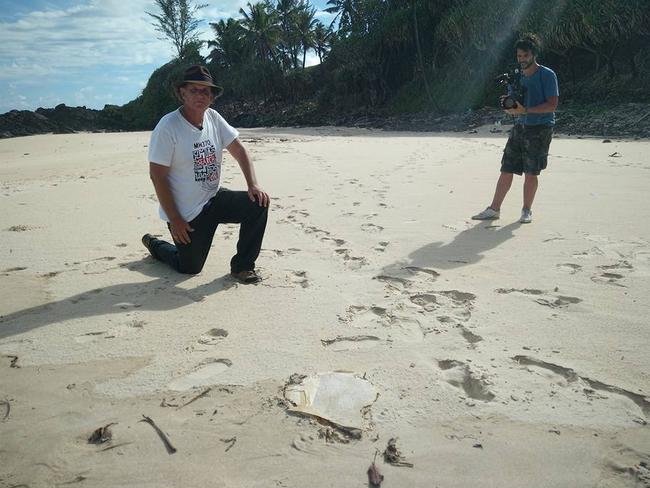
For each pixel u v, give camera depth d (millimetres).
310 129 28016
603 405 2029
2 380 2301
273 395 2148
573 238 4195
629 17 20031
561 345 2492
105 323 2844
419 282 3361
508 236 4336
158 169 3221
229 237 4582
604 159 8836
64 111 52219
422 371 2307
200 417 2010
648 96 19609
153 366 2398
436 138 16234
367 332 2689
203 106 3236
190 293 3262
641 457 1743
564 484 1635
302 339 2625
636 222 4578
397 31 31609
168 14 52688
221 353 2504
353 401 2100
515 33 25750
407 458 1764
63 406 2102
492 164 8719
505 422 1944
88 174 9328
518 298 3064
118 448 1836
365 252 4012
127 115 55562
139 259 3982
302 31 50438
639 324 2664
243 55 51125
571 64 23984
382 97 34938
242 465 1743
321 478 1679
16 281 3535
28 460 1780
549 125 4512
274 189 6871
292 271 3629
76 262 3934
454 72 29875
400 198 5980
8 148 19047
